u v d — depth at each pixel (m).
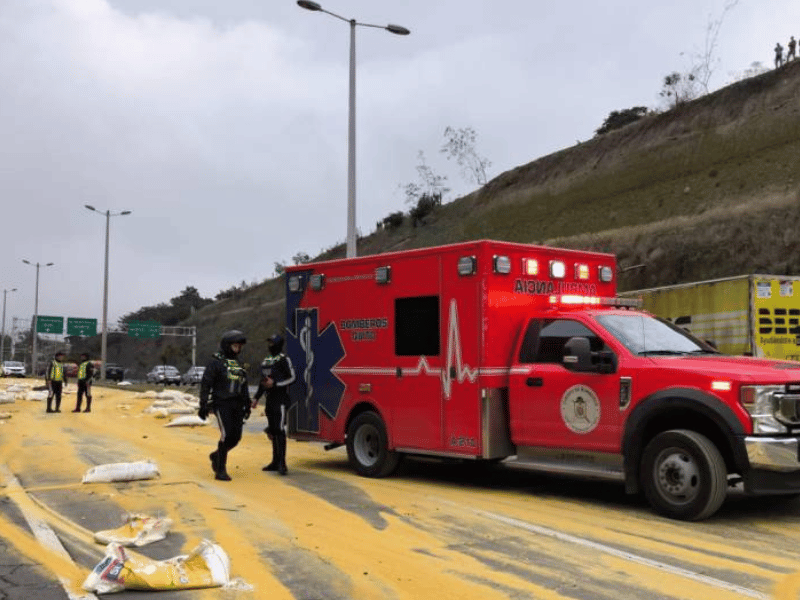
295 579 5.54
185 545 6.52
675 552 6.23
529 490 9.30
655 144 52.53
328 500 8.59
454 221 64.94
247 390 10.27
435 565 5.88
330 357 11.05
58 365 22.12
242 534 6.91
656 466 7.57
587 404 8.26
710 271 34.12
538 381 8.76
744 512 7.87
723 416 7.10
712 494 7.14
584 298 9.85
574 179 56.91
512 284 9.30
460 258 9.31
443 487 9.55
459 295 9.32
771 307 13.00
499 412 9.10
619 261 39.62
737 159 44.50
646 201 47.50
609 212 49.56
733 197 40.50
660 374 7.65
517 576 5.57
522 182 62.19
